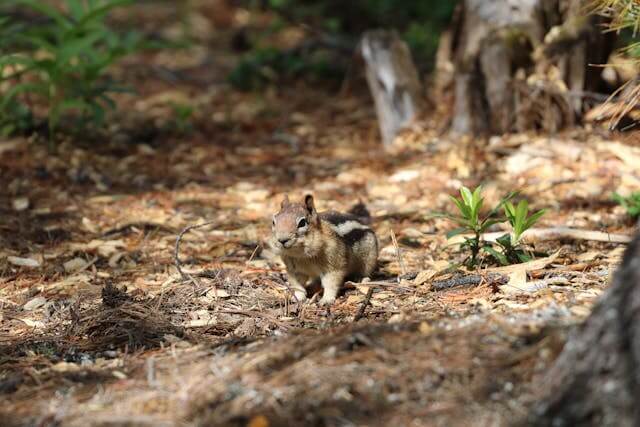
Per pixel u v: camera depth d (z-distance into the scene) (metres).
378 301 8.94
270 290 9.53
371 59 15.50
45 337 8.52
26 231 11.77
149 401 6.70
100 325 8.63
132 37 17.28
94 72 15.12
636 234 6.00
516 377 6.44
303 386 6.55
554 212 11.71
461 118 14.54
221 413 6.36
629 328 5.63
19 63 14.16
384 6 22.56
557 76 13.81
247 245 11.09
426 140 14.82
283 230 8.76
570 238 10.58
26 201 12.74
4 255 10.94
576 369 5.86
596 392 5.69
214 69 21.38
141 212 12.57
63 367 7.65
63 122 16.12
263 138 16.28
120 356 7.93
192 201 13.05
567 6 13.84
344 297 9.31
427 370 6.62
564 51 13.75
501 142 13.95
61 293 9.77
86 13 15.61
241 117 17.48
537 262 9.28
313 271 9.28
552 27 13.95
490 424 6.00
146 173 14.31
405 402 6.33
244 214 12.45
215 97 18.91
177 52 22.89
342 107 17.97
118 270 10.42
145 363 7.56
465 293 8.84
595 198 12.02
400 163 14.17
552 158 13.18
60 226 11.98
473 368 6.61
